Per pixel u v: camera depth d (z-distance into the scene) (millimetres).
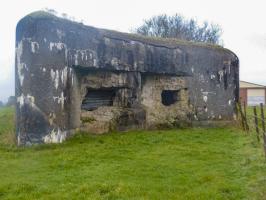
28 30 10383
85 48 11438
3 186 6578
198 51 15258
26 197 6082
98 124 12023
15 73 10859
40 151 9672
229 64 16328
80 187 6402
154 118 13922
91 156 9031
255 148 10016
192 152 9672
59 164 8234
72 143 10602
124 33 13164
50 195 6129
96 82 12117
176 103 14727
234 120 16219
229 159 8906
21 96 10461
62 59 10727
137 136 11688
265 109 23297
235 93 16562
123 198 5977
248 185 6730
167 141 11312
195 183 6910
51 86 10453
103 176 7254
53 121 10438
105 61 12008
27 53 10383
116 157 9000
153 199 5965
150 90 13898
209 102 15500
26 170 7832
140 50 13195
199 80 15211
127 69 12742
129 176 7305
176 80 14562
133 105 13219
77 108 11531
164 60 13984
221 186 6629
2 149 10062
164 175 7438
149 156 9125
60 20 10859
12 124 13773
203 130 14094
